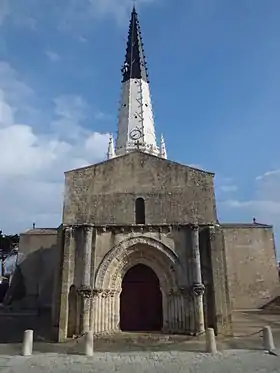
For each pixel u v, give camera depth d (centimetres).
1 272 6353
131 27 7856
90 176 2539
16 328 2717
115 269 2331
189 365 1430
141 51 7500
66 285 2228
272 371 1311
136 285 2534
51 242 4362
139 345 1889
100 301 2238
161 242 2345
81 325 2127
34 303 4084
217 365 1423
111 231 2380
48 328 2703
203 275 2286
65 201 2467
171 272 2303
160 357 1590
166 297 2316
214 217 2416
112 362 1509
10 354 1720
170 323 2245
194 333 2131
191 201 2464
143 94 7044
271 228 4478
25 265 4269
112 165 2577
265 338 1770
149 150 6462
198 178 2523
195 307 2175
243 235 4428
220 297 2205
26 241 4381
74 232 2369
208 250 2339
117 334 2205
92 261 2294
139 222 2452
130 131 6662
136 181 2536
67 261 2281
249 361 1486
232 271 4269
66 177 2534
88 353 1673
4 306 4019
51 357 1634
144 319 2459
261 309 4094
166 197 2484
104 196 2484
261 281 4241
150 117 6969
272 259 4331
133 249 2367
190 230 2356
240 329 2578
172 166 2569
